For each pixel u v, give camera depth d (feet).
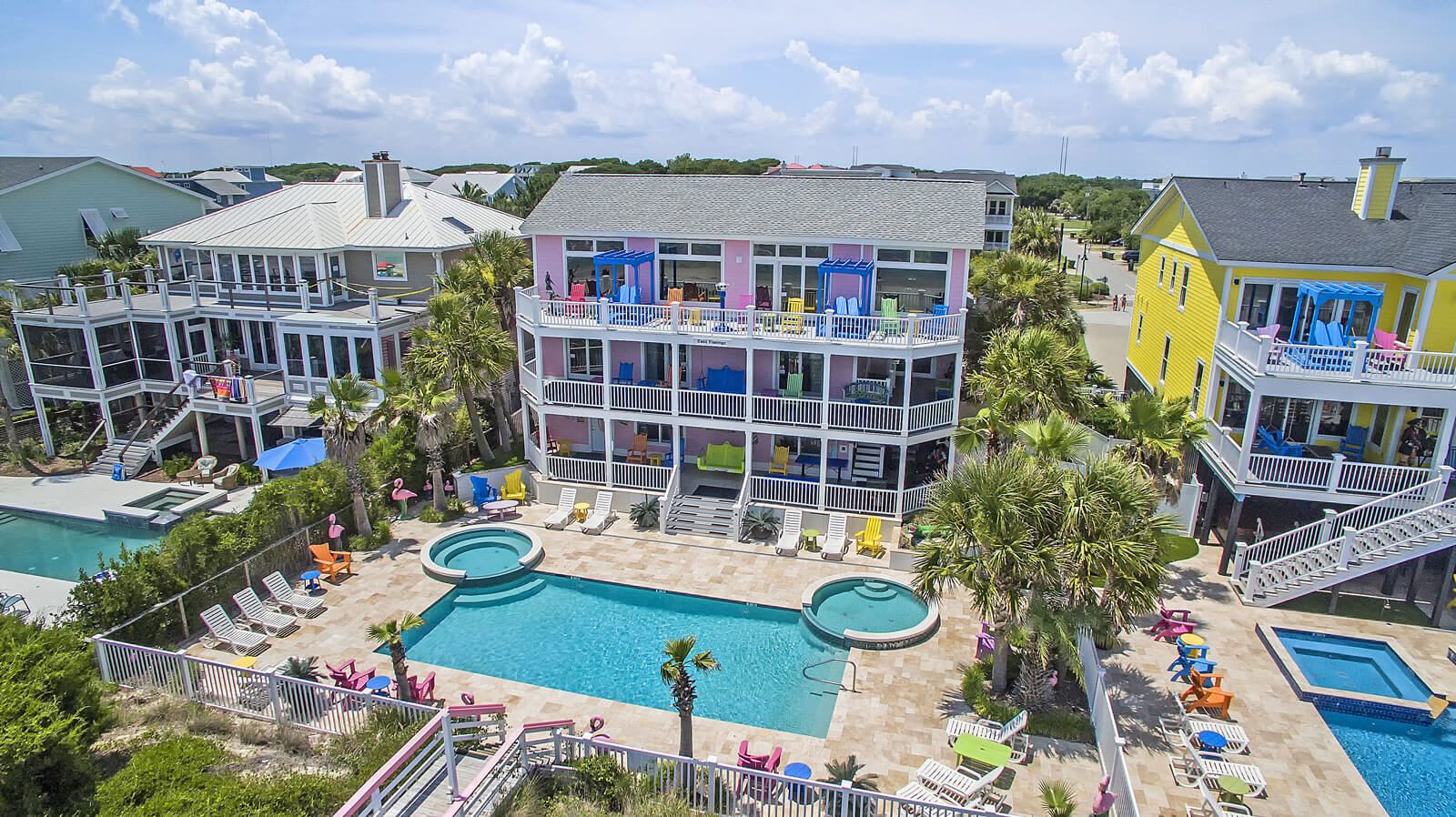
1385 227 84.43
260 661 66.85
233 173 324.19
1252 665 65.67
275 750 53.42
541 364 98.68
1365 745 57.67
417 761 47.39
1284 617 72.84
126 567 67.26
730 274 97.86
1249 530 88.84
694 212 99.09
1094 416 100.78
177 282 130.52
